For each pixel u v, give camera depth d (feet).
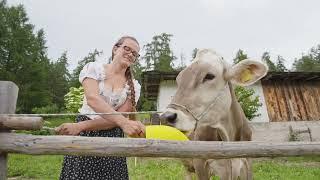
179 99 13.76
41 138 8.96
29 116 9.10
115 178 10.93
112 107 11.27
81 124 10.35
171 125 13.10
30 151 8.89
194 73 14.15
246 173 16.57
